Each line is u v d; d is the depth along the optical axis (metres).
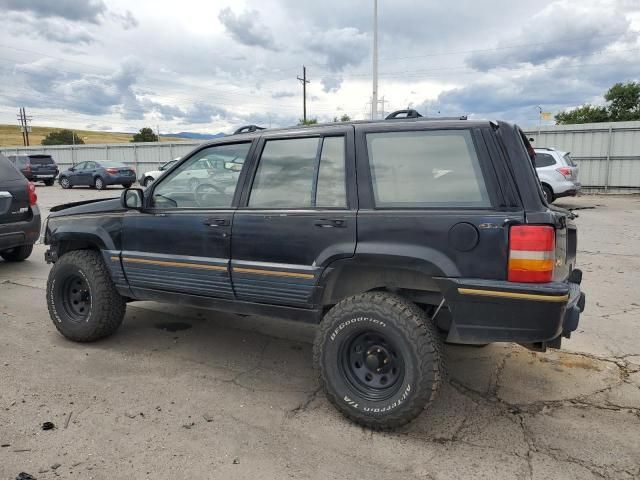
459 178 2.95
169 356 4.21
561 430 3.11
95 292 4.25
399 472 2.68
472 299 2.84
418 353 2.89
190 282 3.83
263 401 3.45
